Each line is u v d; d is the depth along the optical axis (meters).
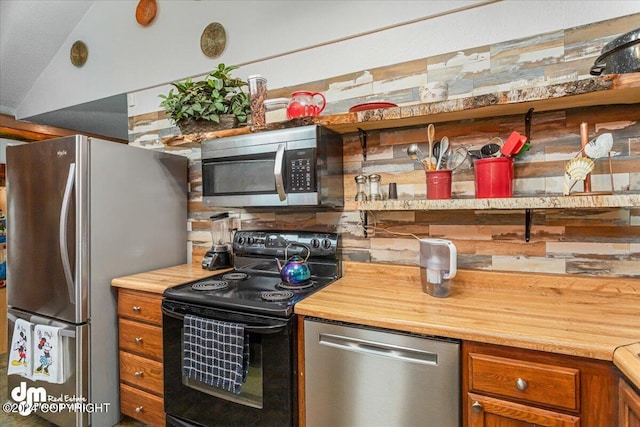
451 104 1.40
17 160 2.05
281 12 2.07
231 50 2.23
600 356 0.92
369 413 1.22
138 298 1.84
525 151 1.47
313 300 1.42
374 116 1.54
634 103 1.34
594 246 1.43
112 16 2.71
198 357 1.51
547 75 1.49
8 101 3.31
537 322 1.12
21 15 2.65
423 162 1.53
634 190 1.36
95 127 4.03
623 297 1.37
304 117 1.65
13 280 2.08
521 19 1.53
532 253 1.53
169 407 1.65
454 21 1.65
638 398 0.81
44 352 1.86
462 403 1.10
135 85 2.62
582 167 1.26
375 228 1.85
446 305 1.33
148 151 2.17
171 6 2.46
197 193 2.43
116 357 1.95
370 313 1.24
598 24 1.41
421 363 1.14
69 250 1.80
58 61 3.02
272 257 2.00
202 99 1.91
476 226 1.63
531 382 1.01
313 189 1.63
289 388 1.35
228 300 1.48
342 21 1.90
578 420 0.96
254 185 1.78
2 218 3.33
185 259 2.45
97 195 1.86
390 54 1.79
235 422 1.47
